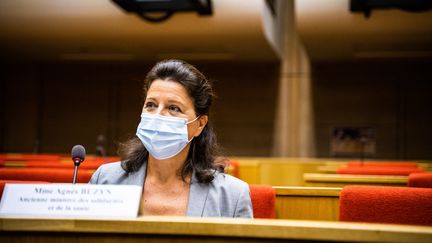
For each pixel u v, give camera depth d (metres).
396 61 14.72
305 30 11.52
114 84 16.12
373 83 14.96
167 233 1.56
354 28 11.27
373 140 14.88
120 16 11.66
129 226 1.58
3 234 1.65
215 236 1.55
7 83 16.59
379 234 1.45
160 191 2.48
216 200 2.42
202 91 2.53
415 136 14.67
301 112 15.30
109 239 1.60
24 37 12.80
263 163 10.84
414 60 14.45
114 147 16.05
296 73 15.36
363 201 2.47
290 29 15.42
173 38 12.22
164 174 2.49
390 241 1.45
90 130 16.17
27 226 1.62
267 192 2.78
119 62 16.02
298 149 15.27
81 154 2.72
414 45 12.45
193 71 2.54
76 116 16.27
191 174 2.50
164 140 2.40
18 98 16.52
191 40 12.38
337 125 15.09
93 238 1.61
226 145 15.53
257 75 15.52
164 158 2.44
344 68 15.09
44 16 12.02
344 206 2.50
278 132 15.36
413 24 10.98
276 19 13.71
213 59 14.96
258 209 2.74
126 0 10.58
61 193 1.82
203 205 2.40
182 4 10.92
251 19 11.23
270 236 1.51
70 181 3.49
